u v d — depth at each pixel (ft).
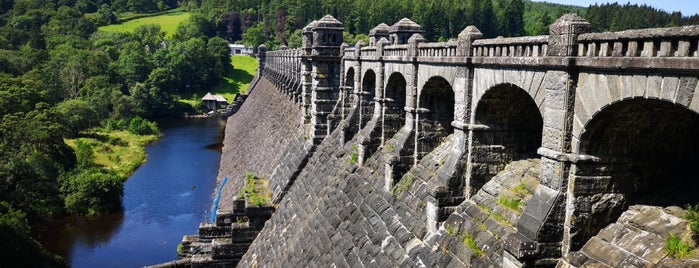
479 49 94.53
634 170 72.23
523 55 80.94
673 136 71.87
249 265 174.40
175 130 527.81
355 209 139.74
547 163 73.97
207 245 192.65
